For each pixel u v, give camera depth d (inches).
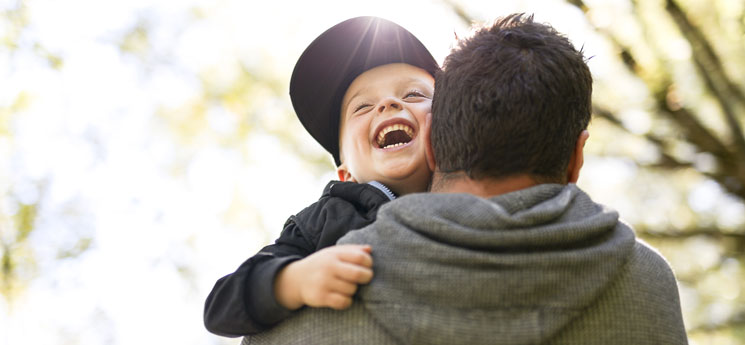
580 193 49.3
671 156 200.8
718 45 182.2
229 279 52.1
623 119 196.1
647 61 187.2
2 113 299.7
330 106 76.3
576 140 52.5
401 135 71.6
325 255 47.6
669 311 48.4
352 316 46.0
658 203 222.1
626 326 46.0
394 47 74.4
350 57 74.2
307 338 46.8
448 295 43.0
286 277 48.7
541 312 43.2
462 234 43.9
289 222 63.9
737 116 188.1
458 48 54.0
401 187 70.0
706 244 221.5
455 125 51.3
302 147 287.4
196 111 290.8
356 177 72.6
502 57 51.0
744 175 188.2
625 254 46.7
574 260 43.9
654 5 181.0
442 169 52.5
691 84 189.6
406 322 43.3
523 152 49.7
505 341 42.4
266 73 289.4
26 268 297.1
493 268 43.2
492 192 50.0
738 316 231.5
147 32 297.1
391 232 46.8
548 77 50.1
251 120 288.4
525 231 43.9
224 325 50.4
